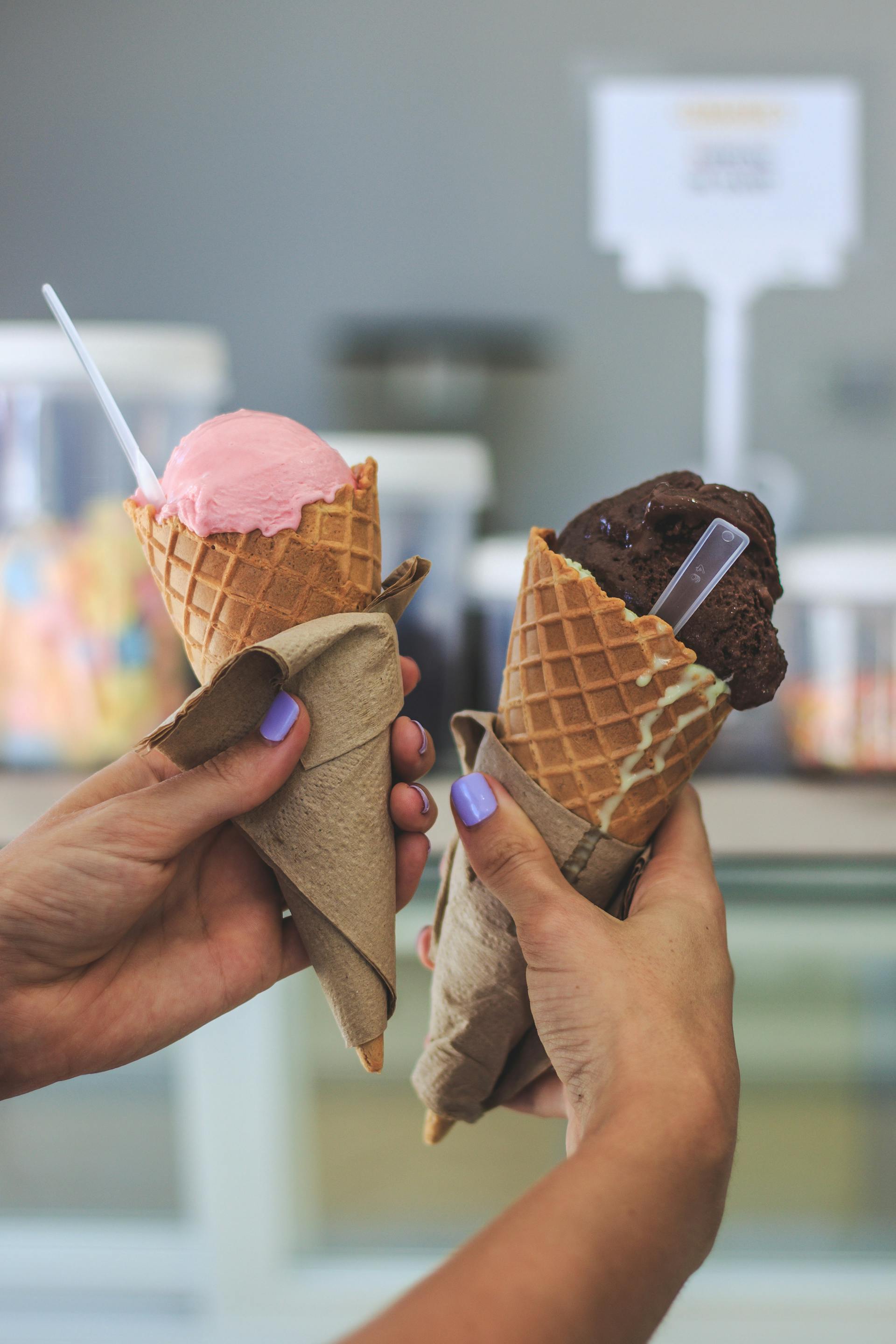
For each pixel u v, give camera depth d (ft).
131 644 3.61
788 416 5.09
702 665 1.84
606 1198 1.38
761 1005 3.49
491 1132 3.79
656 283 4.99
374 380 5.15
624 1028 1.66
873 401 5.05
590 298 5.08
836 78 4.73
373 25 4.89
